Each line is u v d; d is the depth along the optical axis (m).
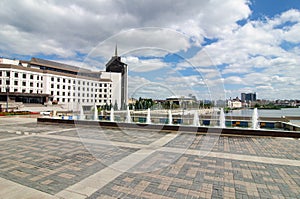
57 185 3.55
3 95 34.91
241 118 12.98
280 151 6.07
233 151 6.04
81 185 3.57
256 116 10.19
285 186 3.62
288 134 8.09
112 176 4.00
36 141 7.32
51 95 40.69
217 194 3.30
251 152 5.93
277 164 4.83
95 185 3.58
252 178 3.97
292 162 4.99
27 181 3.71
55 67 44.19
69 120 12.45
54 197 3.10
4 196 3.10
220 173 4.22
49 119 13.48
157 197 3.18
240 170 4.41
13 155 5.45
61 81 42.69
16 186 3.48
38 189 3.38
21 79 37.12
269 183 3.74
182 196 3.22
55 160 5.01
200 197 3.20
